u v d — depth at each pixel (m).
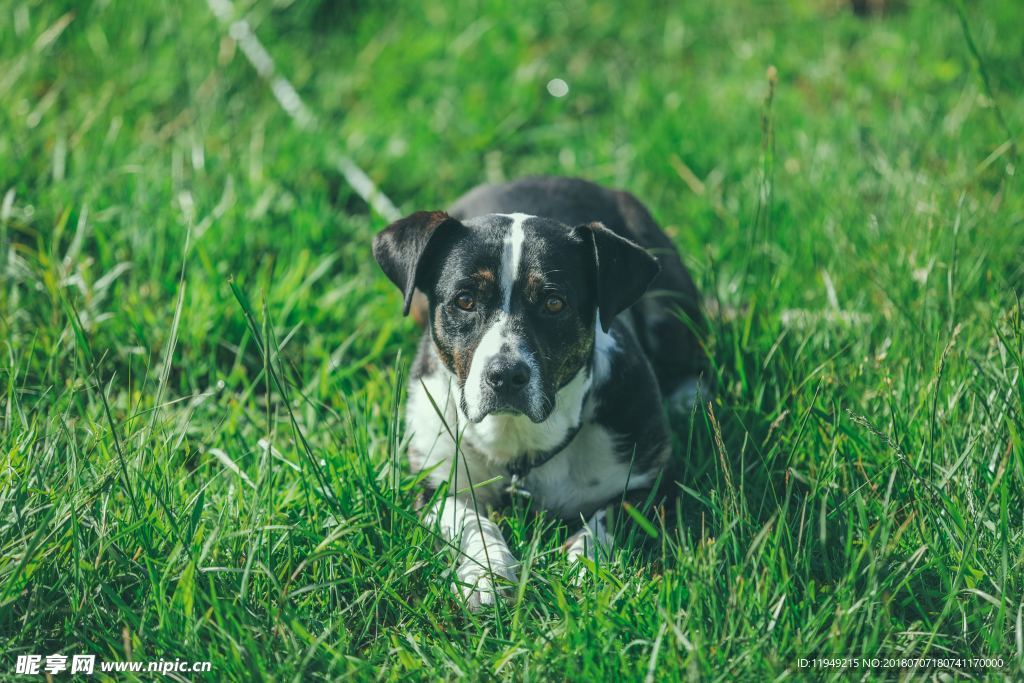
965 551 3.11
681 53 7.82
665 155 6.31
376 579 3.28
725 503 3.27
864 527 3.14
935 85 6.91
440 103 6.99
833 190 5.57
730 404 4.23
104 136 5.88
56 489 3.34
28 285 4.62
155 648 2.98
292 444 4.08
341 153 6.30
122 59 6.75
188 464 4.04
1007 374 3.70
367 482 3.50
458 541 3.44
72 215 5.11
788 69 7.45
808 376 3.96
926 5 7.85
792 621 3.00
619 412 3.86
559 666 2.90
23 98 6.09
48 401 4.17
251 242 5.28
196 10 7.27
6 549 3.16
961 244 4.73
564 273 3.61
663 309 4.68
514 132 6.88
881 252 4.93
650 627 3.02
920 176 5.45
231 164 5.80
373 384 4.37
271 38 7.43
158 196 5.34
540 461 3.84
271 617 3.03
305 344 4.80
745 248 5.30
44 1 7.00
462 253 3.64
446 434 3.87
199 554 3.20
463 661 2.93
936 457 3.58
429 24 7.84
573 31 7.91
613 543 3.43
